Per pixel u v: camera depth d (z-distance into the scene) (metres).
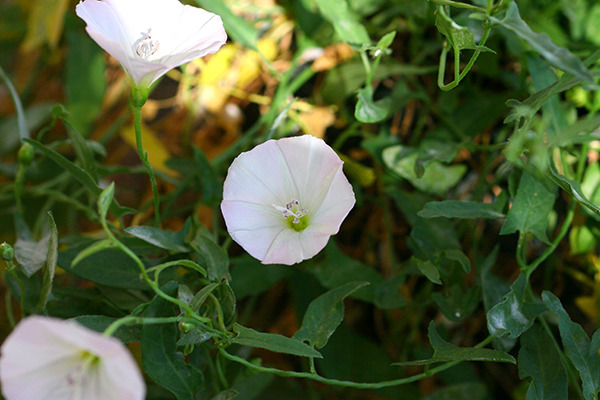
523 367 0.19
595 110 0.23
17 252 0.20
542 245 0.24
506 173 0.22
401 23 0.25
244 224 0.18
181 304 0.17
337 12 0.21
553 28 0.23
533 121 0.18
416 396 0.22
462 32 0.17
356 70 0.24
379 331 0.25
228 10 0.24
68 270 0.19
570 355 0.18
